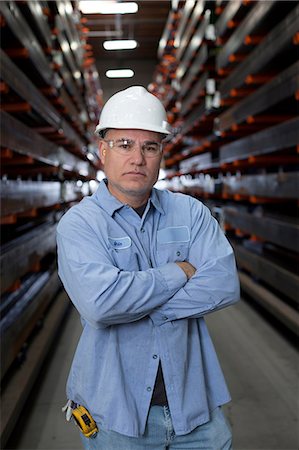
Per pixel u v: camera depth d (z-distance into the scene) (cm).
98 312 132
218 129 555
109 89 1430
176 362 142
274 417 271
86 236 139
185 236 151
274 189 368
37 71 392
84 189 934
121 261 141
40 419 274
